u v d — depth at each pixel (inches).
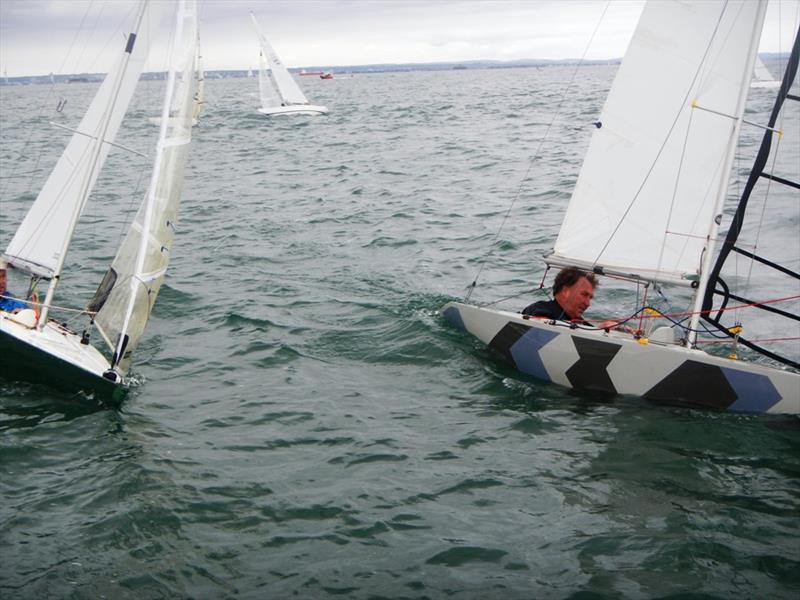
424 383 323.9
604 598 197.6
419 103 2277.3
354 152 1119.6
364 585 202.2
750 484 250.2
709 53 304.8
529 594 199.2
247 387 317.4
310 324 389.1
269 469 255.1
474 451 268.8
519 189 730.8
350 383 323.3
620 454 267.6
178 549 214.8
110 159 1098.1
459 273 481.1
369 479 249.9
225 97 3166.8
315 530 223.9
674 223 319.6
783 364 330.0
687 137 312.8
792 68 293.6
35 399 297.0
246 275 476.7
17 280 449.7
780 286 313.3
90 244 557.0
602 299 422.9
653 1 309.7
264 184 860.6
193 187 851.4
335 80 6688.0
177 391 313.0
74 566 206.8
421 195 746.2
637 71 317.4
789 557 213.0
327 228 613.6
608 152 326.6
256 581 203.5
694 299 326.3
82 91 4143.7
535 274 475.2
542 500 239.8
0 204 716.0
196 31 328.8
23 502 233.6
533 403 307.0
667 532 223.9
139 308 309.4
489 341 351.6
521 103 2041.1
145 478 247.1
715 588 201.0
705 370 301.0
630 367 311.3
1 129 1646.2
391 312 403.5
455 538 221.0
